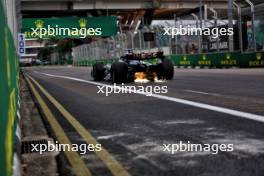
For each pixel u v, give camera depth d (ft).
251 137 17.94
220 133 19.13
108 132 20.98
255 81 48.37
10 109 13.66
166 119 23.91
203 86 45.32
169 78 57.36
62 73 125.39
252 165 13.80
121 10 250.37
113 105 32.24
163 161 14.89
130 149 16.99
